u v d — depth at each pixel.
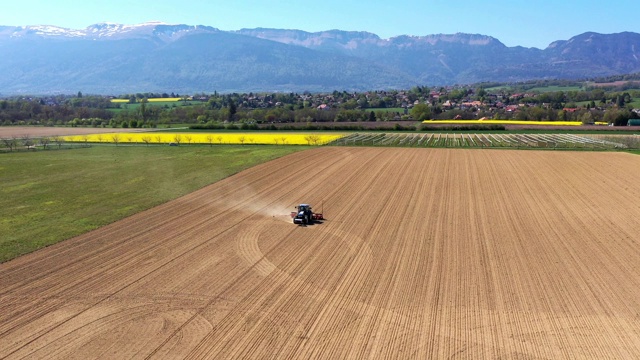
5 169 60.62
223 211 40.44
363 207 41.31
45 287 25.88
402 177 53.16
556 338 21.00
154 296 24.92
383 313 23.08
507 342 20.72
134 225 36.62
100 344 20.64
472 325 22.03
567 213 38.81
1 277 27.12
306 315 22.95
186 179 53.16
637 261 28.84
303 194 46.09
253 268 28.42
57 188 49.44
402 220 37.56
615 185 47.97
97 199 44.62
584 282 26.17
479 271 27.73
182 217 38.69
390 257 29.97
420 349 20.14
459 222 36.88
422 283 26.22
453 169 57.38
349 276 27.22
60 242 32.84
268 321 22.42
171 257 30.08
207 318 22.75
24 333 21.48
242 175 55.06
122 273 27.66
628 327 21.75
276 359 19.44
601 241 32.28
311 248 31.67
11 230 35.44
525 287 25.66
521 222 36.69
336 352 19.91
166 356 19.73
